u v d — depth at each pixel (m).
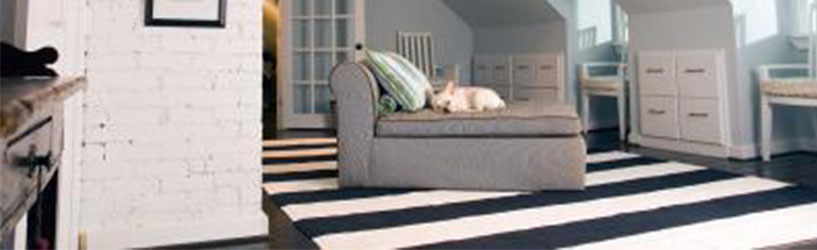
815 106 3.06
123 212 1.75
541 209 2.14
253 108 1.88
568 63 4.62
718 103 3.38
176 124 1.79
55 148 0.97
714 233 1.82
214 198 1.85
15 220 0.72
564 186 2.41
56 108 0.97
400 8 5.57
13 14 1.27
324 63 5.27
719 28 3.36
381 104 2.50
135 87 1.73
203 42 1.79
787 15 3.46
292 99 5.24
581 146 2.42
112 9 1.69
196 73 1.79
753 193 2.38
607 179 2.71
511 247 1.71
